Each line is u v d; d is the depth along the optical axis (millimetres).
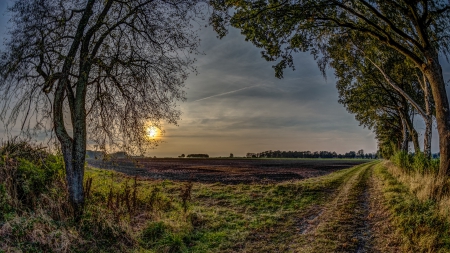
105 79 10680
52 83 9477
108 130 10898
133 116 10930
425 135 20078
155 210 10453
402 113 32500
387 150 46750
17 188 8398
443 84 14117
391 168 24078
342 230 8914
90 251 6805
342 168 42469
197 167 41719
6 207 7367
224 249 7801
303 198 13883
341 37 19391
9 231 6410
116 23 10188
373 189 15766
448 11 14680
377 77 27656
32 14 9102
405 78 26359
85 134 9492
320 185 17188
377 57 23047
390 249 7340
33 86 9297
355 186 17094
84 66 9469
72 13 9922
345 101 30203
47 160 10383
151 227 8664
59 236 6773
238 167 43000
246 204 12828
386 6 16078
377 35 15641
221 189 16438
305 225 9727
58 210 8062
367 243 7855
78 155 9125
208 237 8594
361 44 20766
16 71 8984
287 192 15086
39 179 8992
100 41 9898
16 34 9094
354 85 29344
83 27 9516
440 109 13984
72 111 9617
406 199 10758
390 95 29391
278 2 14305
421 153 16844
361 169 35531
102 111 10898
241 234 8828
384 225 9047
